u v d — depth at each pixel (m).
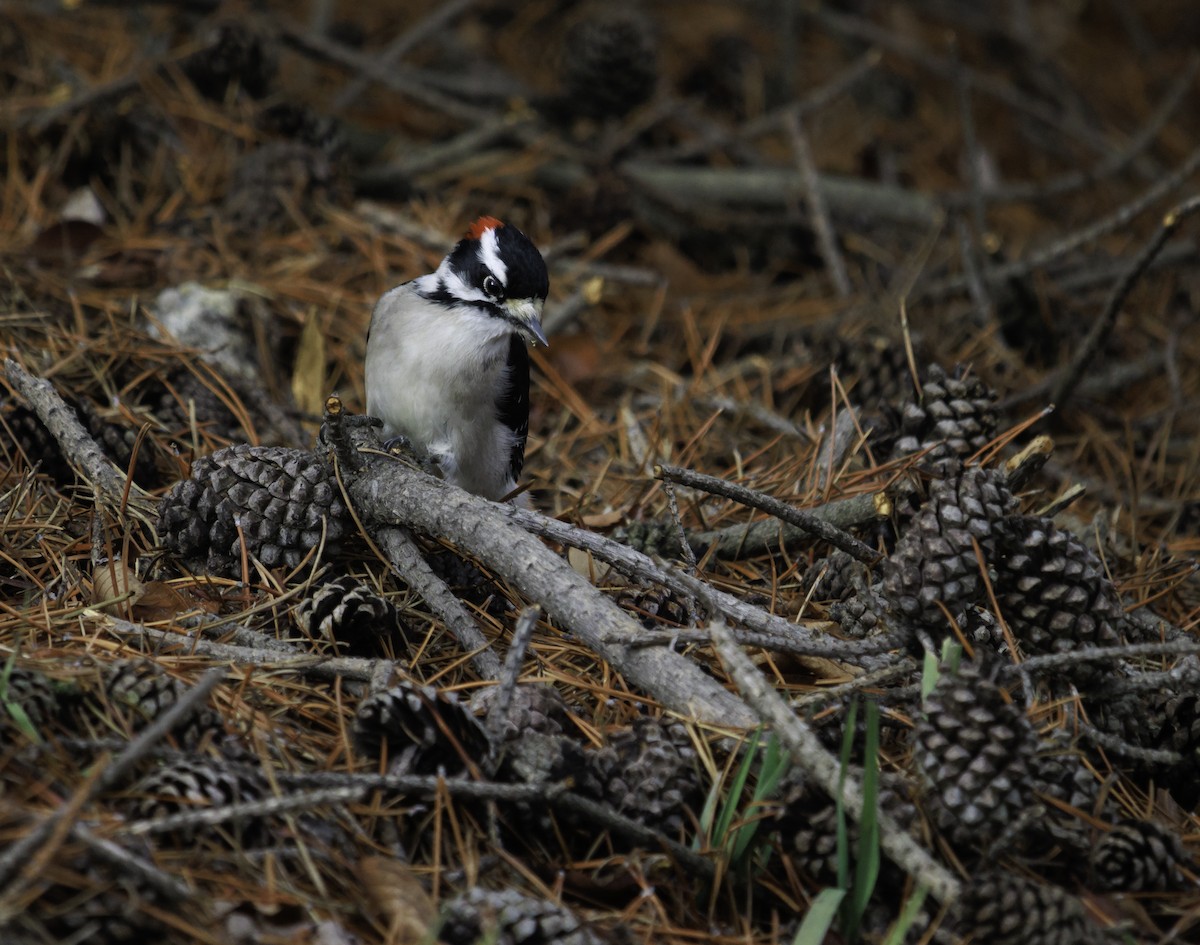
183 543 6.84
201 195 11.62
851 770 5.28
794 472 8.44
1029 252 13.34
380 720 5.35
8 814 4.55
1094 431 10.47
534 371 10.41
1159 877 5.21
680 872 5.23
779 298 12.46
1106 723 6.20
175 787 4.87
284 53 14.95
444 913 4.50
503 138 13.55
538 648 6.56
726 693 5.80
